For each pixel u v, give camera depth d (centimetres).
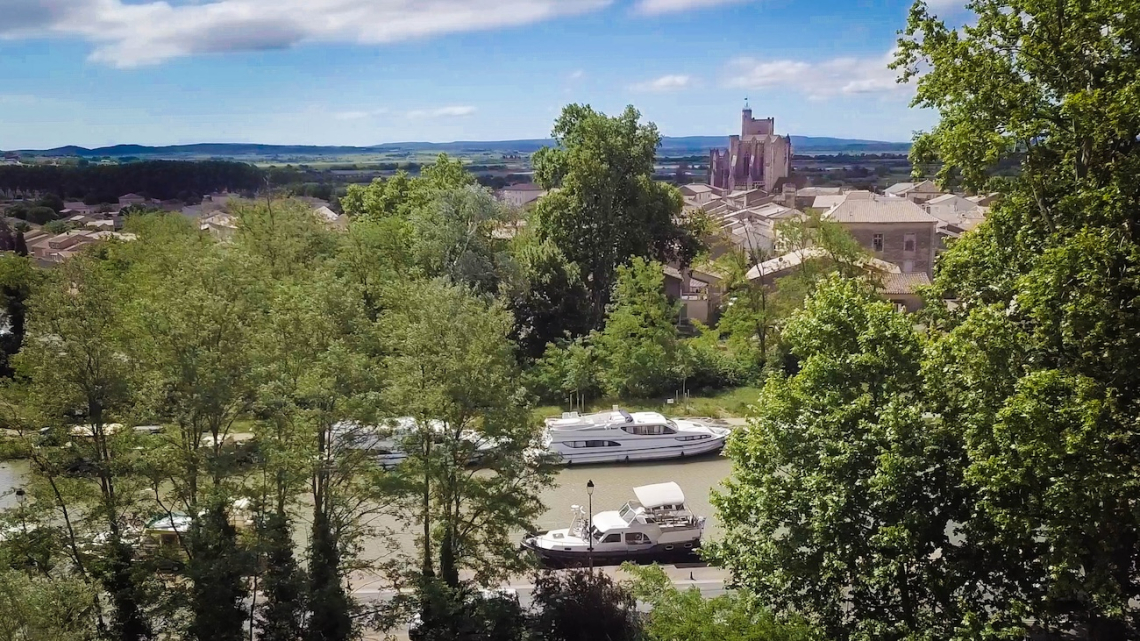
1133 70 2177
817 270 6644
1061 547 1881
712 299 8894
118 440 2741
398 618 2686
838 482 2186
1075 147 2355
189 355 2712
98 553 2678
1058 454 1816
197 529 2561
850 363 2302
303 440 2762
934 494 2181
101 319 2833
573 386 6147
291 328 3100
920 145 2822
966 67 2434
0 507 3922
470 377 2872
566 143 8525
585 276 7725
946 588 2086
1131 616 2062
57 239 11850
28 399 2723
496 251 7219
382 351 3409
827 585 2259
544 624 2805
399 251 6644
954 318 2636
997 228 2567
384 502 2862
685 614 2086
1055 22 2348
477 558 2867
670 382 6381
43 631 1941
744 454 2500
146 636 2661
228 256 4412
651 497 3747
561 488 4619
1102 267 2062
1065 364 2116
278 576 2617
